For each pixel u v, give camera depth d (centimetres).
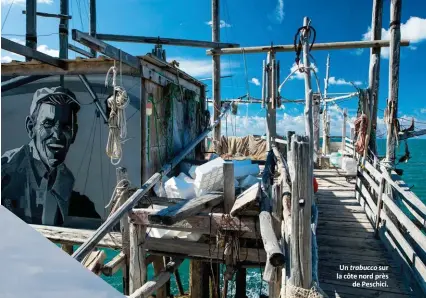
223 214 482
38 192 741
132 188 626
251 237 484
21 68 738
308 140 301
